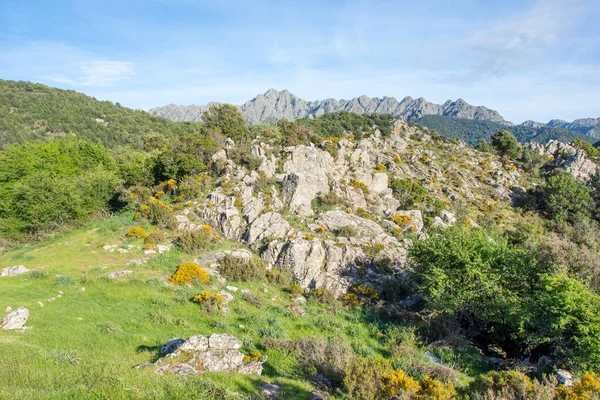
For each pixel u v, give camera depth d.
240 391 10.68
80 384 8.93
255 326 18.86
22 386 8.60
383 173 47.25
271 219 31.55
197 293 21.77
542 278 18.64
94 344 14.16
